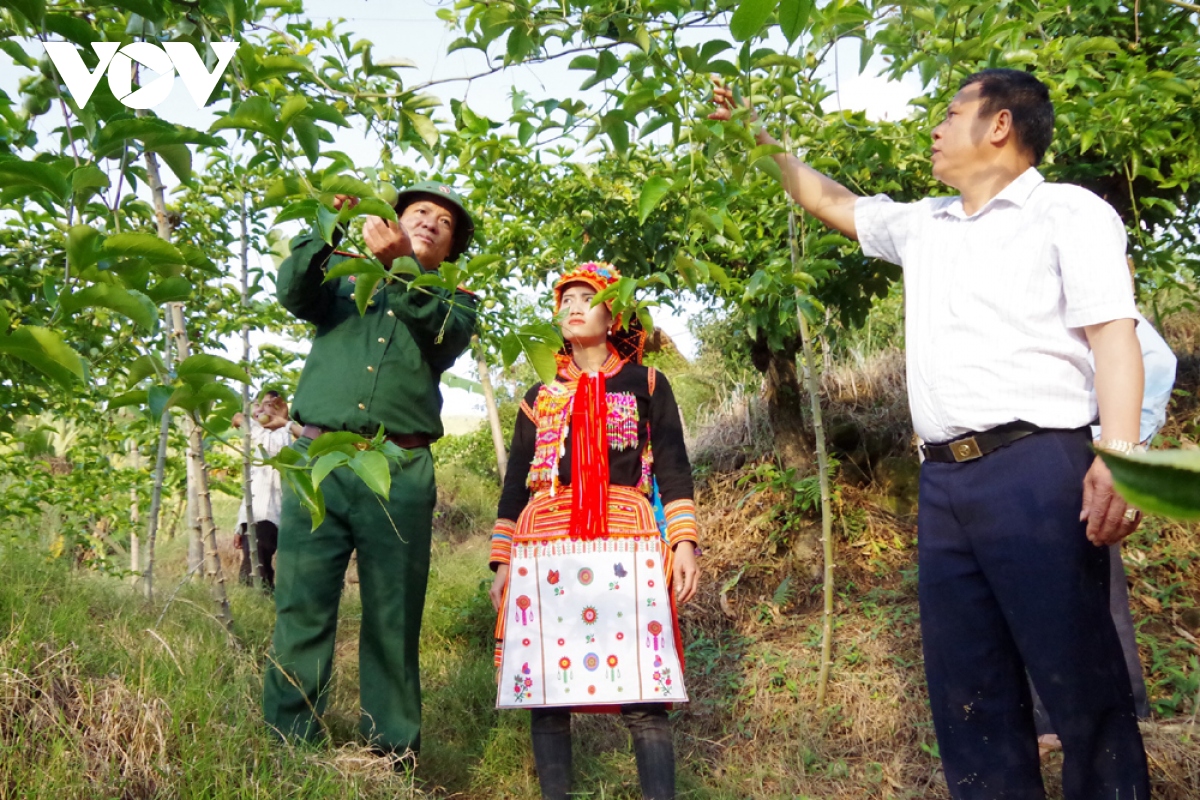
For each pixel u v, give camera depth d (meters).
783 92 1.73
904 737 2.99
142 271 1.12
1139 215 4.26
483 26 1.58
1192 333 5.18
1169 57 3.71
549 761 2.36
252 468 5.80
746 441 5.66
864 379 5.68
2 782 1.78
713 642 4.05
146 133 1.15
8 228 3.11
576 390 2.48
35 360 1.00
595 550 2.38
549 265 4.45
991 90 1.90
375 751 2.48
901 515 4.80
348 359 2.49
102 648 2.42
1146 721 2.61
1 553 3.35
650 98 1.56
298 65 1.46
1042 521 1.73
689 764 2.94
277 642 2.44
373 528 2.46
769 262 3.39
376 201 1.27
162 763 1.95
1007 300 1.81
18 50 1.31
